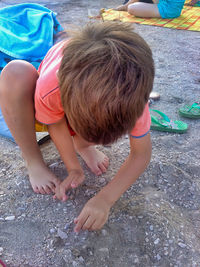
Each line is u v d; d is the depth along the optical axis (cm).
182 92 230
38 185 137
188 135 184
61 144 129
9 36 229
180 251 116
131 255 113
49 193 137
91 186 142
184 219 130
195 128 191
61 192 127
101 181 145
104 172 150
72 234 119
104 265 110
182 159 161
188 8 471
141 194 138
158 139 178
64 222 124
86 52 82
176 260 113
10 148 167
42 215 127
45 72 114
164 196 139
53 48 129
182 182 146
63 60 88
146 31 364
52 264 110
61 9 442
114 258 112
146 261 112
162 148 170
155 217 126
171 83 243
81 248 115
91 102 80
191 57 294
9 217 125
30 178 140
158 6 411
